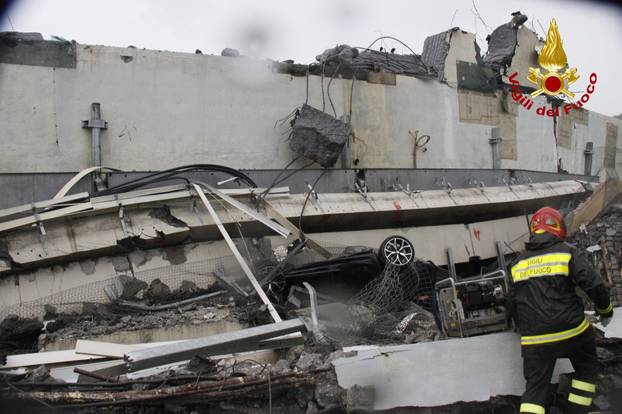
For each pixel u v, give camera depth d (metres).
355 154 11.20
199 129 9.80
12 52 8.62
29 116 8.65
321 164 10.20
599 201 10.63
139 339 6.41
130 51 9.38
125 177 8.43
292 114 10.61
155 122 9.48
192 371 5.02
